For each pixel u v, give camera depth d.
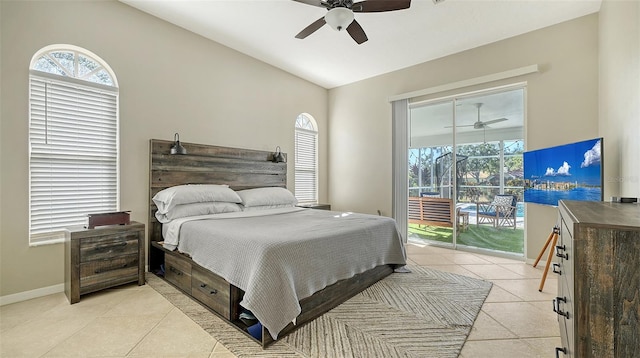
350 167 5.41
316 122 5.52
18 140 2.42
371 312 2.24
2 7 2.35
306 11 3.15
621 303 0.81
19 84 2.42
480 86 3.91
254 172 4.32
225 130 4.00
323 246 2.21
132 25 3.11
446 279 2.97
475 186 4.12
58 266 2.63
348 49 4.05
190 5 3.07
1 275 2.35
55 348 1.73
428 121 4.56
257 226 2.58
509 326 2.02
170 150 3.37
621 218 0.96
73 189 2.76
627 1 2.08
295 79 5.07
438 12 3.12
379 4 2.28
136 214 3.14
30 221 2.51
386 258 2.96
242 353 1.70
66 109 2.72
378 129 5.03
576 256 0.87
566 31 3.28
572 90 3.24
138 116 3.16
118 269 2.61
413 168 4.77
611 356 0.82
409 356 1.68
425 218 4.64
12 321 2.06
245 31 3.60
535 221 3.48
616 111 2.35
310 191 5.47
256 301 1.73
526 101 3.55
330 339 1.85
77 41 2.73
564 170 2.79
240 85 4.19
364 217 3.25
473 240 4.14
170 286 2.72
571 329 0.98
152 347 1.75
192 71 3.63
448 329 1.98
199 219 2.84
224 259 2.11
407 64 4.55
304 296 1.99
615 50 2.39
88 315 2.15
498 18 3.23
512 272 3.18
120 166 3.03
